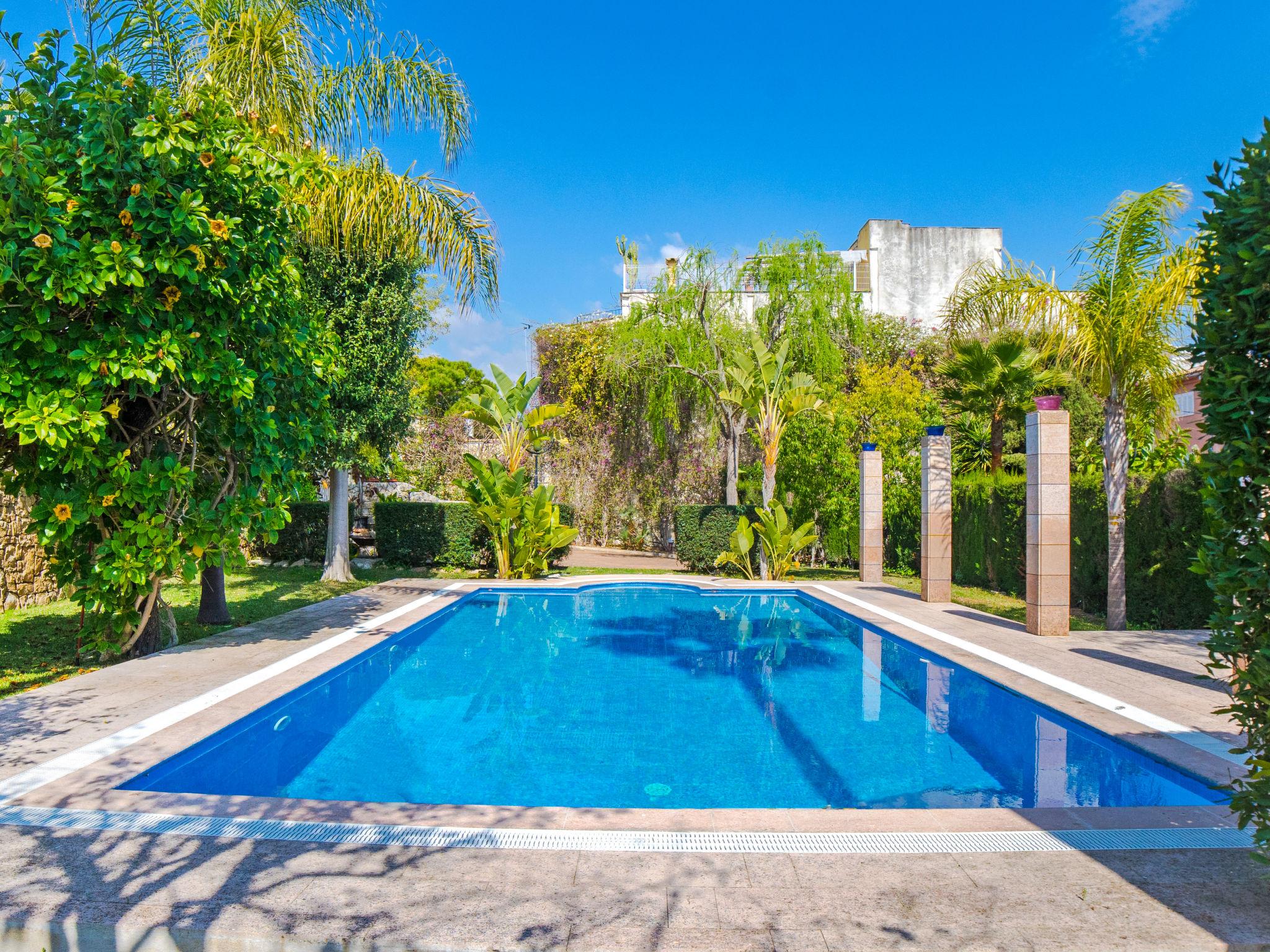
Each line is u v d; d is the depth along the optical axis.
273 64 7.60
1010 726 5.16
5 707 4.70
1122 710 4.95
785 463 13.66
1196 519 7.72
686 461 17.27
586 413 18.89
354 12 8.98
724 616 9.73
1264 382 2.49
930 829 3.07
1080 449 12.66
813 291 13.70
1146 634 7.49
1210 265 2.78
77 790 3.39
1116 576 7.91
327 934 2.23
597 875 2.64
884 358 16.89
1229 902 2.48
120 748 3.94
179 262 5.27
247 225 5.96
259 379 6.07
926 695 5.96
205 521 5.80
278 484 6.61
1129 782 4.09
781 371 12.23
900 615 8.80
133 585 5.87
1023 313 8.36
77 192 5.16
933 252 23.36
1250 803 2.47
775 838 2.97
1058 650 6.83
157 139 5.22
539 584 11.38
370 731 5.10
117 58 6.85
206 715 4.52
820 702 5.77
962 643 7.14
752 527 12.54
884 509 13.58
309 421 6.87
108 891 2.48
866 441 12.72
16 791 3.37
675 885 2.57
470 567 13.73
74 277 4.88
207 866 2.67
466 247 9.52
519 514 12.20
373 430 11.30
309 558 13.92
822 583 11.81
